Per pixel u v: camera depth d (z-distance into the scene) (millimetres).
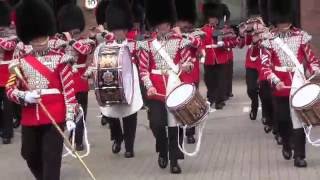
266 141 10164
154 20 8047
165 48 7926
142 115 13242
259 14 11234
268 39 8102
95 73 8531
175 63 7934
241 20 19234
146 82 7898
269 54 8070
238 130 11258
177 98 7477
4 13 10156
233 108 13844
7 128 10586
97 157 9328
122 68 8461
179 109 7305
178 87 7652
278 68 8055
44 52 6363
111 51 8492
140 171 8352
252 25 11195
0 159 9430
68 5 9906
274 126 9938
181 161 8836
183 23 9891
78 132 9531
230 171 8164
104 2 10992
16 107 11781
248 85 11781
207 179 7777
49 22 6434
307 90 7695
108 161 9047
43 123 6258
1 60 10250
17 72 6223
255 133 10906
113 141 9727
